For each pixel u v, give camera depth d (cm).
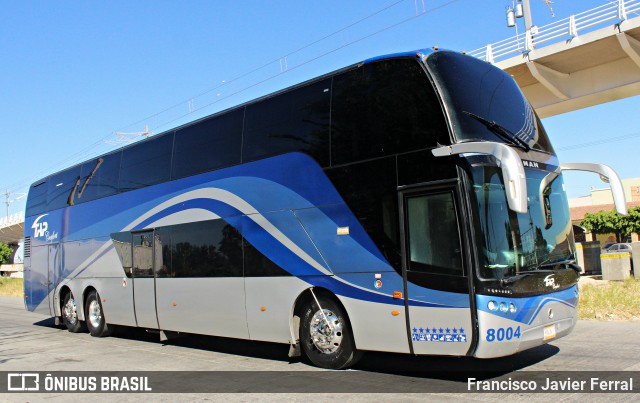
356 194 763
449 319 652
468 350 636
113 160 1334
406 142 715
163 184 1142
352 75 802
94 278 1355
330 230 791
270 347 1088
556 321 698
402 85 733
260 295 891
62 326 1678
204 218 1019
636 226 4138
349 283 761
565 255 747
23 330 1590
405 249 699
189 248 1048
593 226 4378
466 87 718
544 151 774
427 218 682
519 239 672
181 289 1059
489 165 670
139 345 1204
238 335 938
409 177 704
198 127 1076
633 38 2319
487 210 653
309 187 828
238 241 939
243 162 953
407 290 693
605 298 1314
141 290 1178
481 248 640
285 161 873
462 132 677
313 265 811
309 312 833
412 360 862
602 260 1939
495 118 725
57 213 1561
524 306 651
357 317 752
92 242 1373
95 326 1365
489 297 631
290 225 851
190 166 1074
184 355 1035
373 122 758
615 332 1003
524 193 600
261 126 932
